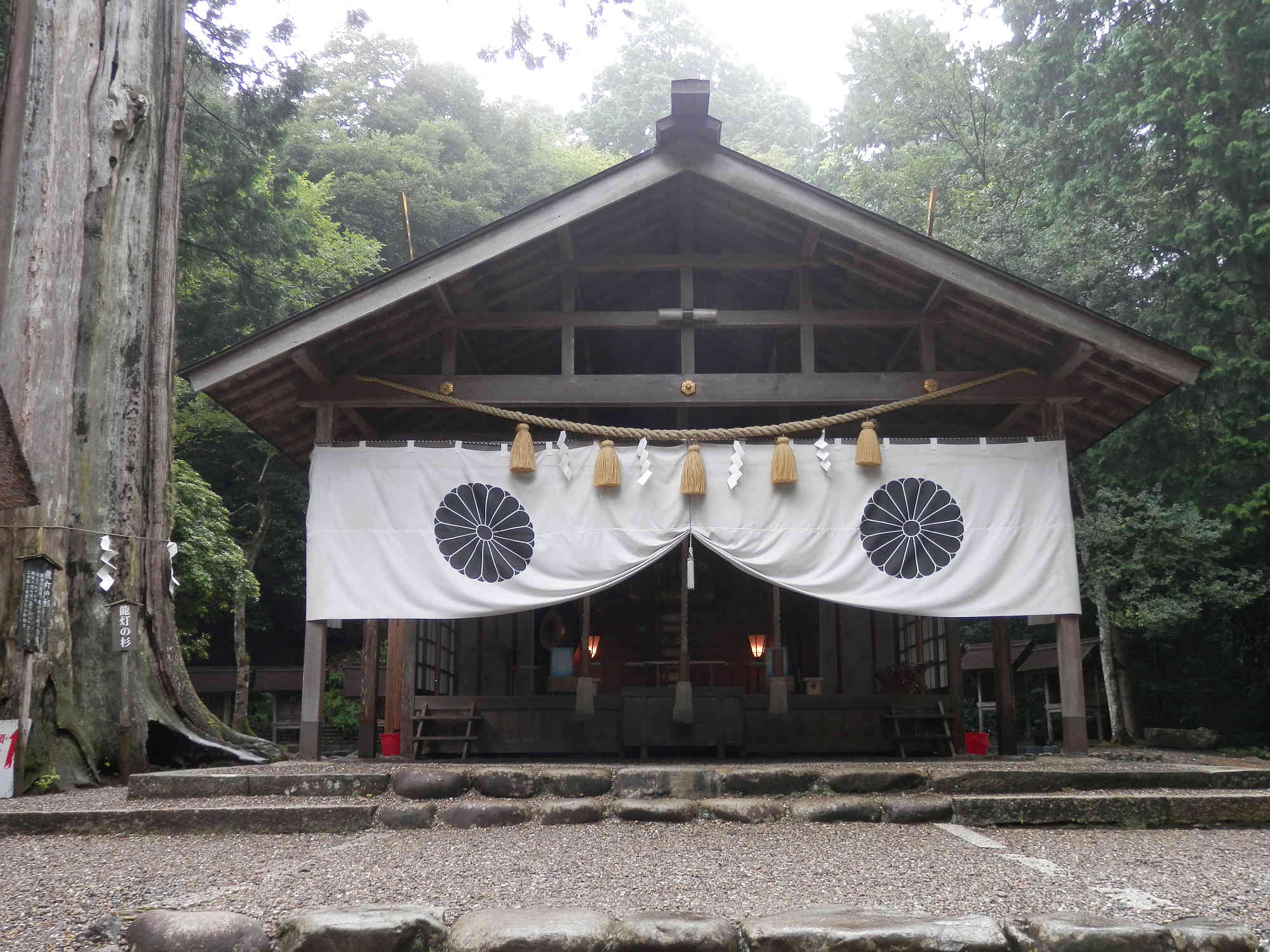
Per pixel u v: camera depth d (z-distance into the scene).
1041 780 6.12
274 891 3.89
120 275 8.53
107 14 8.68
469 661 11.23
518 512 8.37
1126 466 16.56
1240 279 15.89
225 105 19.70
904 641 11.93
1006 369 9.44
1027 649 18.58
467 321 8.98
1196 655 17.59
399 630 10.70
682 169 8.24
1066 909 3.57
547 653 12.03
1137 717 16.75
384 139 28.38
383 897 3.78
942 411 11.04
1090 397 9.32
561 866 4.37
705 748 10.07
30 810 5.59
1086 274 17.17
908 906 3.62
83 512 8.07
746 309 10.84
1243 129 15.91
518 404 8.80
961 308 8.93
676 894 3.83
